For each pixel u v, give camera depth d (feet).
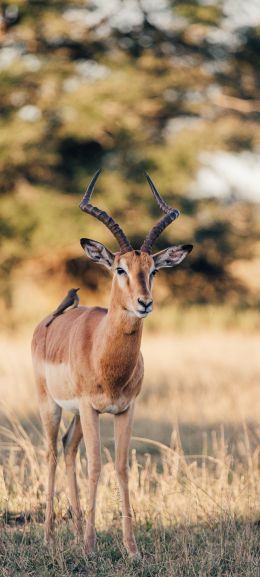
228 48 187.11
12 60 177.68
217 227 191.62
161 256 43.62
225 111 193.26
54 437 47.26
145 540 43.91
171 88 182.70
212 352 124.47
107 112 178.91
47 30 179.01
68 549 41.39
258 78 190.08
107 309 46.24
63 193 183.32
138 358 42.68
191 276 201.16
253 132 188.65
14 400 78.64
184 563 39.60
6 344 136.05
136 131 181.57
